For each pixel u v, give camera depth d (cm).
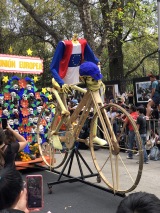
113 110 1030
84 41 619
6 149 431
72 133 611
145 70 2769
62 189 637
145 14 1403
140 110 873
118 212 151
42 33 1933
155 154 896
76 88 610
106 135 530
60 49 600
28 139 803
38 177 273
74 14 1856
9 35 2016
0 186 205
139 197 152
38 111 823
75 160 902
